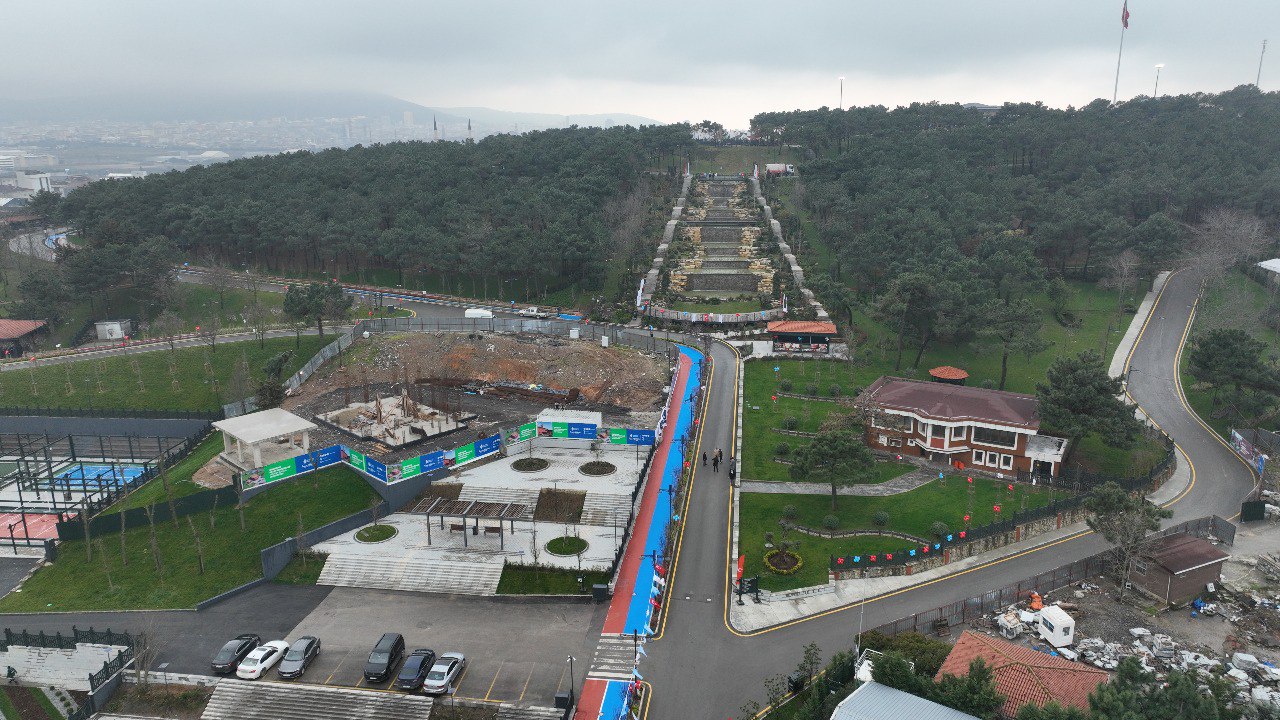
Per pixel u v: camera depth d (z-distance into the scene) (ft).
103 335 536.01
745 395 417.08
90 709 202.28
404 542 273.95
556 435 354.33
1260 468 328.49
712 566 265.54
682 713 198.08
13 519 325.21
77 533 284.20
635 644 219.20
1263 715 162.61
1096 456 351.25
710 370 449.89
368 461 305.12
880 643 212.43
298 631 232.12
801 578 258.37
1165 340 473.67
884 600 247.70
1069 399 321.32
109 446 405.39
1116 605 242.78
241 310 567.18
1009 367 454.81
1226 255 536.42
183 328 548.31
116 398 422.41
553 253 577.84
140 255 558.56
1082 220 549.13
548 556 263.90
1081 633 227.61
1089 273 566.36
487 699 200.44
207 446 357.61
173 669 216.33
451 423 361.92
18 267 628.69
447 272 637.30
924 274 445.37
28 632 237.25
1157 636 223.92
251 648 220.43
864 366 457.27
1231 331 363.15
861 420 354.74
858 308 513.86
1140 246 533.14
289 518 287.48
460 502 299.17
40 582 265.54
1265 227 593.01
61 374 440.86
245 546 274.57
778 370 447.42
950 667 188.14
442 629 232.32
